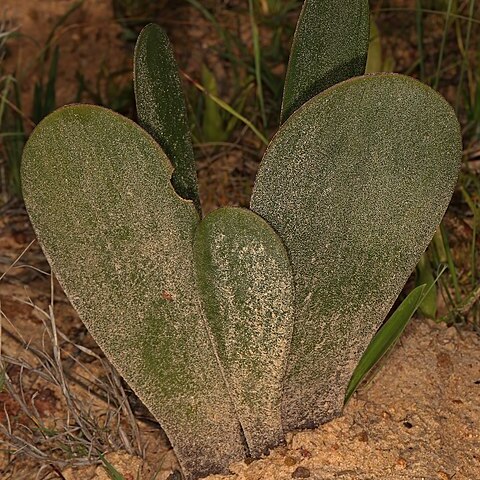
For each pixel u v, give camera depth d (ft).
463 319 2.70
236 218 2.00
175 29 3.79
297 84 2.12
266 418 2.25
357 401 2.41
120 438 2.48
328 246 2.11
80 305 2.14
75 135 1.99
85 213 2.06
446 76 3.47
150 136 1.99
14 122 3.36
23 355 2.70
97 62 3.75
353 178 2.06
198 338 2.16
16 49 3.73
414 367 2.54
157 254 2.09
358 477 2.29
